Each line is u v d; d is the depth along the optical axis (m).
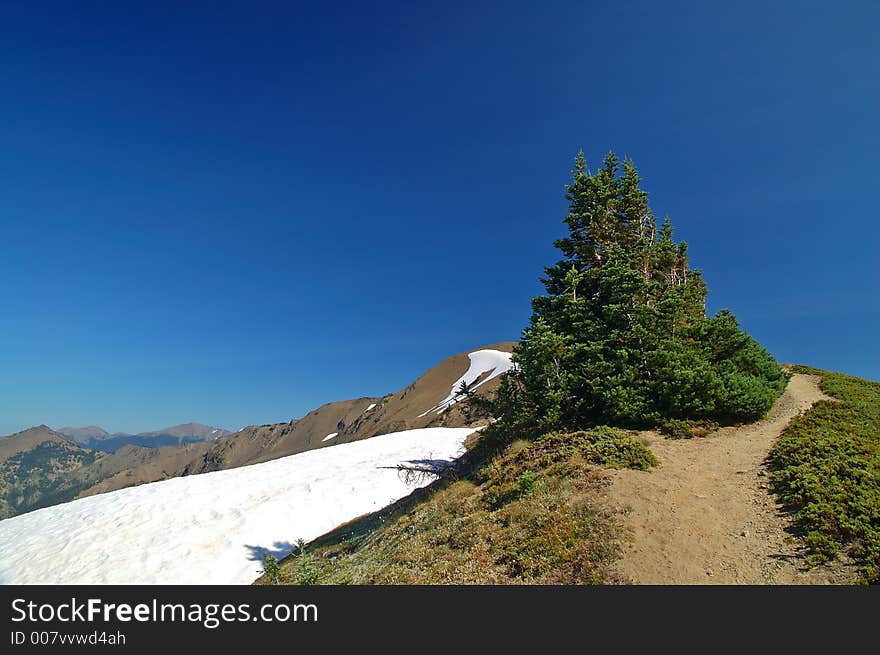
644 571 10.82
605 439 18.50
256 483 40.84
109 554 29.28
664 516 12.85
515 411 23.22
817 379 30.78
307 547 27.59
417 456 44.62
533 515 14.15
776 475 14.05
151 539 31.02
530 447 20.20
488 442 25.25
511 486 16.66
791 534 11.26
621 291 23.44
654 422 20.55
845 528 10.70
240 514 33.91
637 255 27.86
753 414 20.73
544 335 21.62
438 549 14.63
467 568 12.81
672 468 16.06
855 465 13.55
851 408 19.80
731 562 10.73
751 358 25.02
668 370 20.72
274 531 30.97
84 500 43.12
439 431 56.31
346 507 34.16
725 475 15.38
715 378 20.41
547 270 26.94
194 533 31.36
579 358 23.12
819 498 11.97
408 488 35.81
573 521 13.14
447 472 28.09
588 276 25.48
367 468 42.28
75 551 30.25
